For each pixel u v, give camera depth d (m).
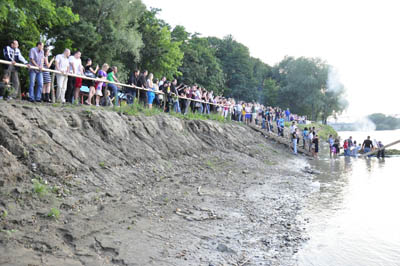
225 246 5.32
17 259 3.90
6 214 4.76
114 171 8.01
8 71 8.56
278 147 23.69
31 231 4.61
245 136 21.48
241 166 13.55
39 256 4.09
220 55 77.38
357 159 23.91
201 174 10.63
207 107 21.59
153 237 5.31
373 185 11.84
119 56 28.52
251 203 8.29
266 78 96.75
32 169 6.20
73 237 4.71
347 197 9.67
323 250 5.52
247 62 76.38
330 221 7.19
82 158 7.55
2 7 13.84
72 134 8.07
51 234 4.67
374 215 7.70
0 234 4.32
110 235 5.06
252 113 28.28
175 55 34.69
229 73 75.06
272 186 10.79
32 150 6.53
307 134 24.70
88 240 4.77
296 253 5.36
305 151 24.14
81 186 6.60
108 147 8.93
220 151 15.28
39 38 18.41
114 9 24.53
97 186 6.92
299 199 9.29
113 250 4.64
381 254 5.37
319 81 75.81
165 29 33.91
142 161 9.58
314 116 80.50
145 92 13.99
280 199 9.09
